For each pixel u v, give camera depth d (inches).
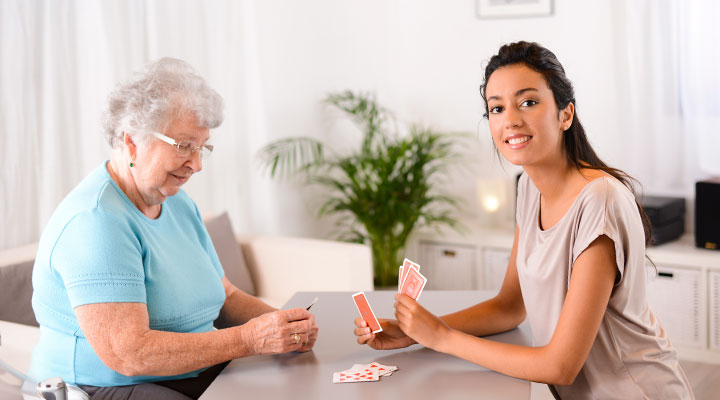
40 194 109.0
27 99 106.1
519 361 53.9
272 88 151.0
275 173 153.3
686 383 58.4
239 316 75.2
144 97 61.1
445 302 72.9
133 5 121.0
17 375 52.9
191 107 61.9
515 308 66.6
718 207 129.0
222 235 118.1
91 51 114.0
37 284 63.3
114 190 63.7
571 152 56.6
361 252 119.0
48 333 64.1
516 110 54.2
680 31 138.6
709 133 139.1
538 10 155.2
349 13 168.6
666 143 143.6
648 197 143.4
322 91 163.9
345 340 64.4
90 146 114.7
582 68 152.0
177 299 65.4
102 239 59.3
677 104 141.7
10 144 104.7
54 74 109.1
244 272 119.3
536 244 59.1
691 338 131.5
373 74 176.4
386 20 176.7
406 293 59.8
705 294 128.5
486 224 159.8
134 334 57.7
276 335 59.0
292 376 56.2
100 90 115.5
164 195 65.5
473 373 55.7
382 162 150.6
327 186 168.1
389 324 62.5
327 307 73.9
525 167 56.9
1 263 95.0
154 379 63.4
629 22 142.7
